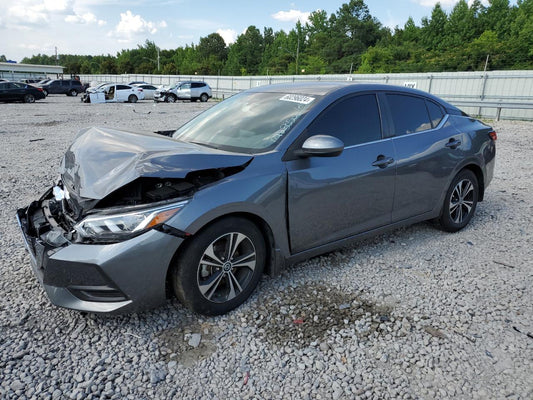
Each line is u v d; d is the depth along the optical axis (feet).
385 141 11.39
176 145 9.12
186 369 7.47
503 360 7.73
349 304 9.55
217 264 8.63
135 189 8.16
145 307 8.03
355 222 10.99
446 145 12.85
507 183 20.88
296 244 9.88
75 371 7.34
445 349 8.05
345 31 346.54
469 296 9.95
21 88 85.81
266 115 10.78
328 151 9.00
